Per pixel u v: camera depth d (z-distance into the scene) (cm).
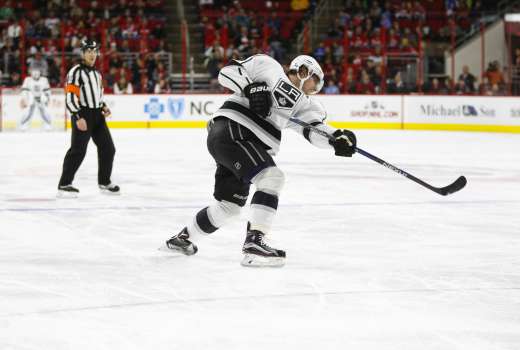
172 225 775
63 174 960
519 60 2338
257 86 555
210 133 579
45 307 479
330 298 503
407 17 2711
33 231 740
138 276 561
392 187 1062
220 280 549
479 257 634
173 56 2592
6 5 2650
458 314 468
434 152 1584
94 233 731
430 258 629
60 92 2123
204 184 1091
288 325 444
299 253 644
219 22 2633
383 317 461
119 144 1727
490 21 2566
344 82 2414
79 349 403
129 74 2381
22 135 1997
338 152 571
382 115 2270
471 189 1055
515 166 1345
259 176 563
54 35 2542
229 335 425
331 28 2706
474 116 2164
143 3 2759
